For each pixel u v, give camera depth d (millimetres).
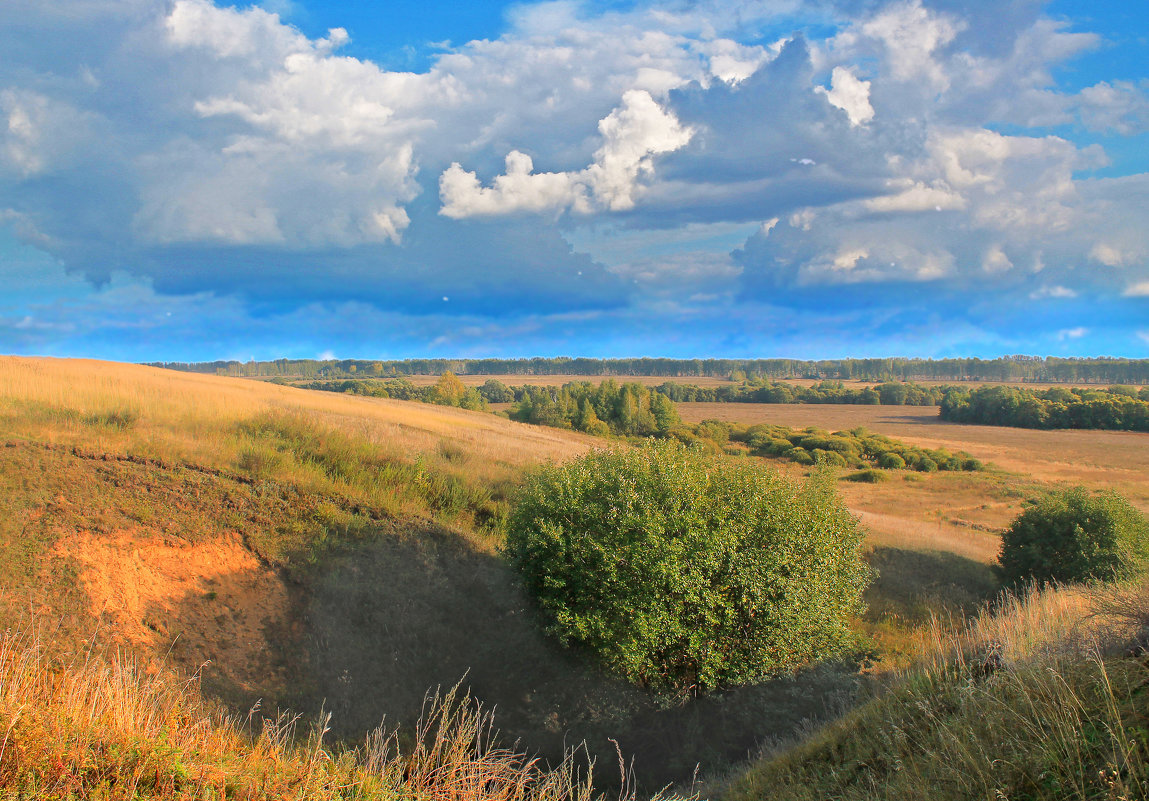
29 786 3625
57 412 14961
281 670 9344
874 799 4859
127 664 7910
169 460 13203
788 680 10633
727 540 9844
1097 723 4004
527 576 10984
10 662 5211
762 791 6352
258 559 11289
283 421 18500
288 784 4684
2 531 9250
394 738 8766
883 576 19172
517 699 10250
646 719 9984
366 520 13477
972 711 5035
